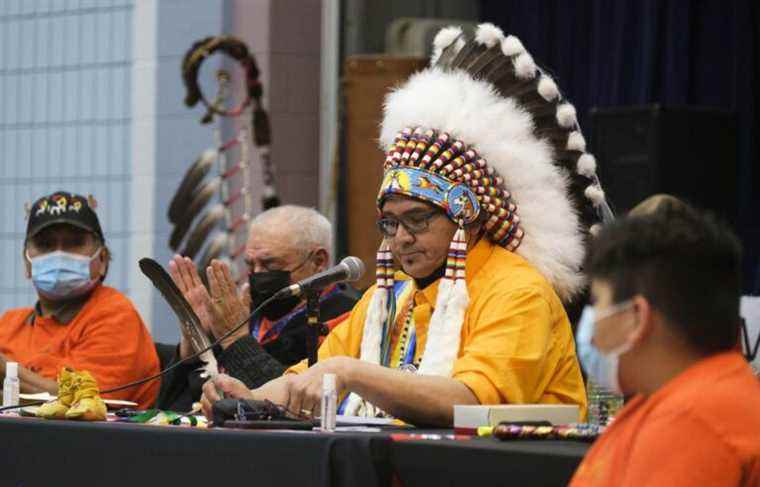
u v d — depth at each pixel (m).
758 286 14.41
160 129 17.00
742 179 15.12
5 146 18.20
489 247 8.12
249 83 15.98
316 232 10.82
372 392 7.17
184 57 15.98
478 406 6.65
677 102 15.58
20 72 18.12
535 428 6.19
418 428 7.26
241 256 16.16
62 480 7.02
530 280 7.81
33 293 17.86
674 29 15.58
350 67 16.30
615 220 4.83
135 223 17.16
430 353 7.79
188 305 8.36
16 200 18.09
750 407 4.47
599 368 4.79
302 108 16.73
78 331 11.07
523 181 8.19
